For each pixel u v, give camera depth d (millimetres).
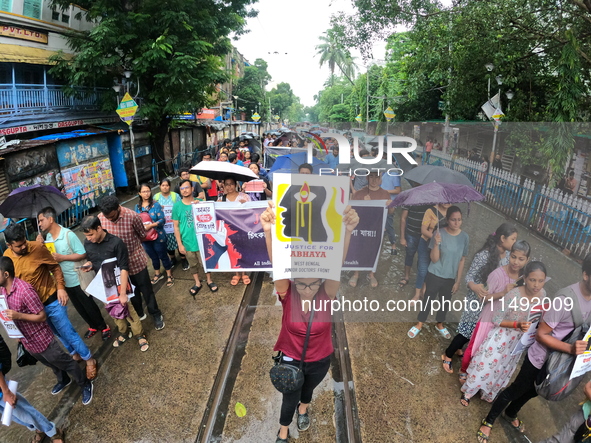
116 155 10344
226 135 28969
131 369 3514
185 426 2910
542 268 1800
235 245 4828
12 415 2441
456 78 5262
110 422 2947
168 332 4074
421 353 3578
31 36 8688
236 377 3408
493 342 2771
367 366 3434
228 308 4547
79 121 9789
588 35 5012
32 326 2760
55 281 3266
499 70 5082
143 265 3922
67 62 9414
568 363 2309
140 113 10797
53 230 3533
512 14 5555
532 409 3066
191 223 4711
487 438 2732
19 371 3549
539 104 4785
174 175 13938
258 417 2992
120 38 9398
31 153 6707
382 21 7473
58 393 3256
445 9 6754
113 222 3660
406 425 2869
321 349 2432
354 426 2887
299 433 2846
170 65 9875
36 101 8875
